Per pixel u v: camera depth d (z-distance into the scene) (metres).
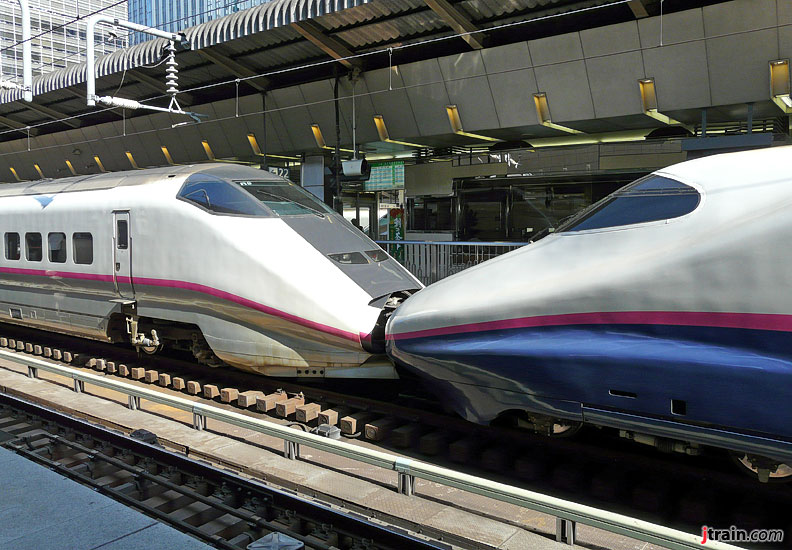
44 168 24.75
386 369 6.84
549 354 4.72
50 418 6.73
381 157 18.72
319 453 6.01
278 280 6.92
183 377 8.62
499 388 5.12
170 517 4.46
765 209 4.06
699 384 4.11
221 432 6.63
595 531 4.31
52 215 9.55
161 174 8.44
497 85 12.84
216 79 15.85
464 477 4.25
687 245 4.28
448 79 13.23
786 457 3.88
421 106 14.09
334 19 11.93
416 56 13.98
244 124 16.98
